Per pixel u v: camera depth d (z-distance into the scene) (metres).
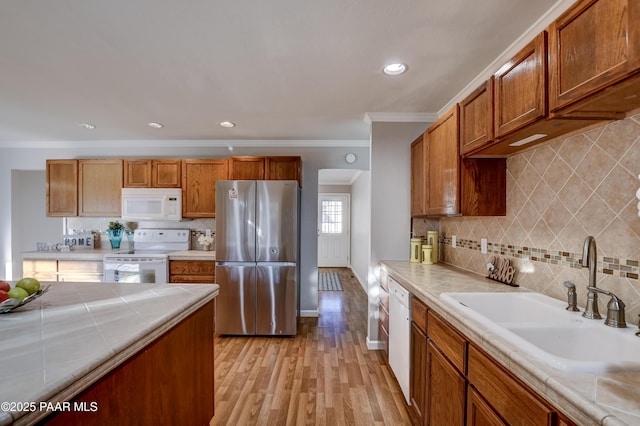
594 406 0.68
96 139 3.84
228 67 1.95
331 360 2.66
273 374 2.42
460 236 2.47
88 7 1.38
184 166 3.65
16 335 1.00
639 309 1.13
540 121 1.23
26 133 3.56
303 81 2.16
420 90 2.30
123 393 0.99
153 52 1.77
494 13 1.42
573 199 1.42
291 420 1.87
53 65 1.92
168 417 1.27
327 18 1.47
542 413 0.81
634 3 0.83
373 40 1.65
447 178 2.04
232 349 2.89
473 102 1.75
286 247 3.19
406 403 2.04
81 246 3.88
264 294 3.18
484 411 1.09
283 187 3.20
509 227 1.88
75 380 0.76
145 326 1.09
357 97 2.44
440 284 1.86
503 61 1.83
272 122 3.12
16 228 4.07
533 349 0.93
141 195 3.60
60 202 3.71
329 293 5.05
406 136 2.85
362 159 3.88
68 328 1.07
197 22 1.50
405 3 1.36
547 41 1.17
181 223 3.99
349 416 1.91
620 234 1.20
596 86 0.95
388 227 2.87
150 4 1.36
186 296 1.53
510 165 1.89
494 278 1.97
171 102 2.57
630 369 0.83
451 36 1.61
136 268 3.34
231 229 3.20
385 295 2.64
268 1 1.35
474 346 1.19
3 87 2.26
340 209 7.71
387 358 2.60
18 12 1.41
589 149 1.33
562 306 1.38
